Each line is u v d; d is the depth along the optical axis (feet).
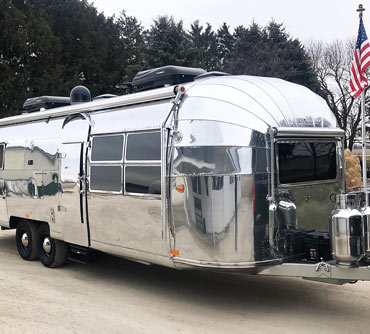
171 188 16.39
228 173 15.34
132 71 86.94
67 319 16.35
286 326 15.71
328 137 18.40
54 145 22.88
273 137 15.83
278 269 15.66
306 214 17.47
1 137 28.14
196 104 16.48
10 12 84.48
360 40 35.06
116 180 18.88
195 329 15.43
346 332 15.20
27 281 21.45
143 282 21.29
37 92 87.35
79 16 111.65
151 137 17.42
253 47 99.45
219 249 15.46
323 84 104.22
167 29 84.58
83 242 20.99
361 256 14.24
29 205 24.89
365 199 15.11
